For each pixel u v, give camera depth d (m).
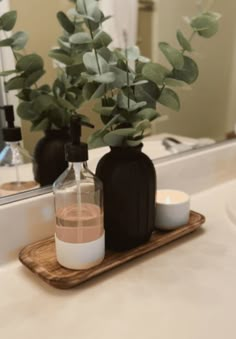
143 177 0.63
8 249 0.65
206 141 1.11
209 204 0.91
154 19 0.96
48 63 0.74
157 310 0.53
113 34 0.89
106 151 0.69
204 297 0.55
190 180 0.97
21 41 0.73
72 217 0.60
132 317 0.51
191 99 1.07
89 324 0.50
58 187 0.62
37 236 0.69
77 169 0.61
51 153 0.73
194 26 0.65
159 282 0.59
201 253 0.68
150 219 0.67
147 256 0.66
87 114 0.67
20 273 0.62
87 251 0.59
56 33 0.74
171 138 1.03
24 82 0.73
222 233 0.75
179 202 0.73
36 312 0.53
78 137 0.58
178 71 0.62
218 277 0.60
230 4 1.13
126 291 0.57
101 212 0.62
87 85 0.59
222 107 1.18
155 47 0.96
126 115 0.60
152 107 0.63
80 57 0.67
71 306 0.54
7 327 0.50
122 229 0.64
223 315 0.51
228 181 1.08
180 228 0.73
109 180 0.62
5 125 0.72
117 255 0.64
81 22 0.70
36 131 0.74
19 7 0.72
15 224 0.66
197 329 0.49
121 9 0.90
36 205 0.68
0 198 0.67
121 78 0.58
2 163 0.72
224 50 1.15
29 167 0.73
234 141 1.13
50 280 0.57
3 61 0.71
